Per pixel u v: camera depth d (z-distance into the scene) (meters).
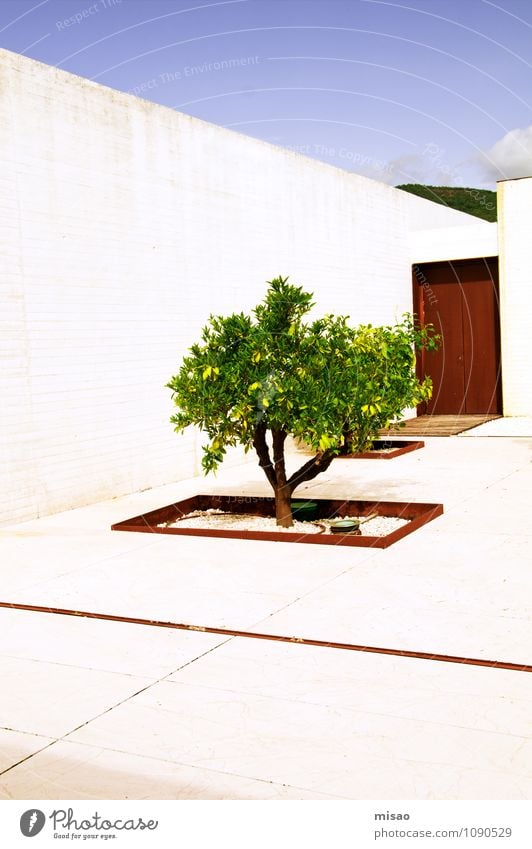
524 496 7.75
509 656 3.90
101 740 3.26
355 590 5.03
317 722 3.33
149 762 3.08
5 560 6.19
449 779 2.88
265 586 5.19
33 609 4.94
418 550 5.92
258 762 3.04
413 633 4.25
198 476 10.14
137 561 5.98
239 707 3.49
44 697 3.67
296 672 3.84
